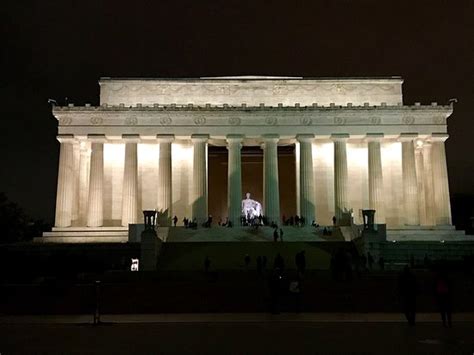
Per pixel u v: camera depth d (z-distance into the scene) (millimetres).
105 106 89812
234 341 25562
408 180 89875
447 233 86125
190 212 91875
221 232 79125
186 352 22438
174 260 65250
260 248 68438
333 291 44906
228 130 89625
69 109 89500
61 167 88500
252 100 93562
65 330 31031
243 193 107938
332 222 91812
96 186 88250
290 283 40844
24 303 43531
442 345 23953
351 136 89938
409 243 67938
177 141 92875
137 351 22844
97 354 22203
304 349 22969
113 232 85500
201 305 42906
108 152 93188
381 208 88375
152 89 93625
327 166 93625
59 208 87438
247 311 42000
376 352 22094
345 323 33094
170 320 35594
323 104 93500
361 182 93312
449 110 89875
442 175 89438
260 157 107875
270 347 23594
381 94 93938
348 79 94125
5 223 108562
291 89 93750
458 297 43406
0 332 30234
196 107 89625
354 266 58469
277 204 88188
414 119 90062
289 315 38500
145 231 63906
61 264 56562
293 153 105625
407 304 31859
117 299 44156
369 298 43312
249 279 50875
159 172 89062
